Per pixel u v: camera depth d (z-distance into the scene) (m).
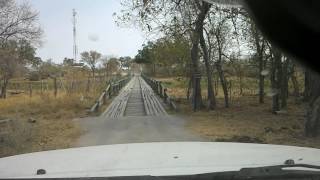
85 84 44.00
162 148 4.31
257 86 40.69
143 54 79.50
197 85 27.50
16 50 40.34
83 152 4.22
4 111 27.77
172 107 27.95
